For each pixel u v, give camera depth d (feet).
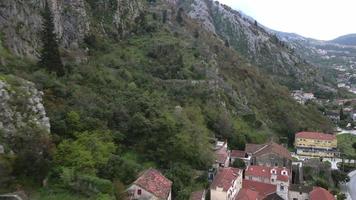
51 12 314.76
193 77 409.08
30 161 179.32
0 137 176.96
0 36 263.90
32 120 193.26
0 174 166.30
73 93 251.19
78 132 219.20
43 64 270.87
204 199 236.02
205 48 515.91
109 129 242.17
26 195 168.04
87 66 325.62
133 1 519.60
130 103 275.39
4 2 277.03
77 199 180.55
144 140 249.34
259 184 288.71
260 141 407.23
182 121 291.38
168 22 588.91
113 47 411.75
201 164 268.82
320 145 468.34
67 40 355.15
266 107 527.40
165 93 351.67
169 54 430.20
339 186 379.35
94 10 444.96
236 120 414.00
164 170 238.48
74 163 196.24
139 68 384.47
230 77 520.42
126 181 208.44
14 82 201.05
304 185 311.27
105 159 209.05
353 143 529.86
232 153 342.44
